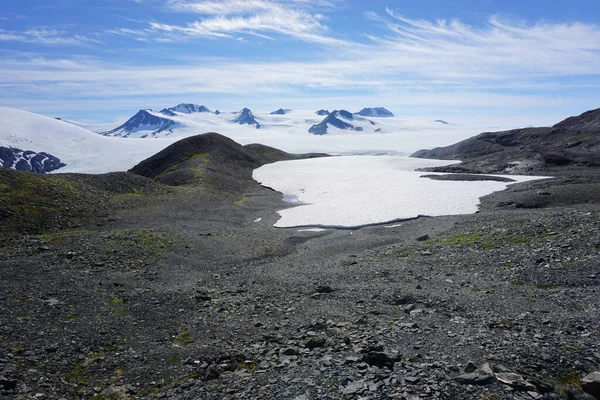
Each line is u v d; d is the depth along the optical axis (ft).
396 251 127.95
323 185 316.40
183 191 253.85
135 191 233.76
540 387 39.88
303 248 146.00
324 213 207.92
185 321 70.18
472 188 251.80
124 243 128.57
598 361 46.39
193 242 140.97
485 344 51.78
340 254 133.18
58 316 67.56
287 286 94.89
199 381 47.01
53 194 190.90
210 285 96.73
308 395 39.86
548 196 199.00
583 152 472.85
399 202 222.48
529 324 60.44
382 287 88.28
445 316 67.26
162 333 64.44
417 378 40.98
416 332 58.90
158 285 93.97
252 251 138.31
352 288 89.15
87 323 65.87
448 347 51.55
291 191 307.99
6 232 149.28
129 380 48.80
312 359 50.55
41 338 58.08
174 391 44.88
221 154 425.28
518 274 91.25
